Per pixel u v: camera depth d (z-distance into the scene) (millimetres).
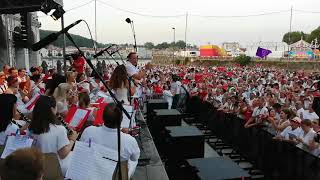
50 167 3668
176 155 6777
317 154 7223
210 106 12797
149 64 16594
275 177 7734
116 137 3582
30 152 1921
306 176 6453
